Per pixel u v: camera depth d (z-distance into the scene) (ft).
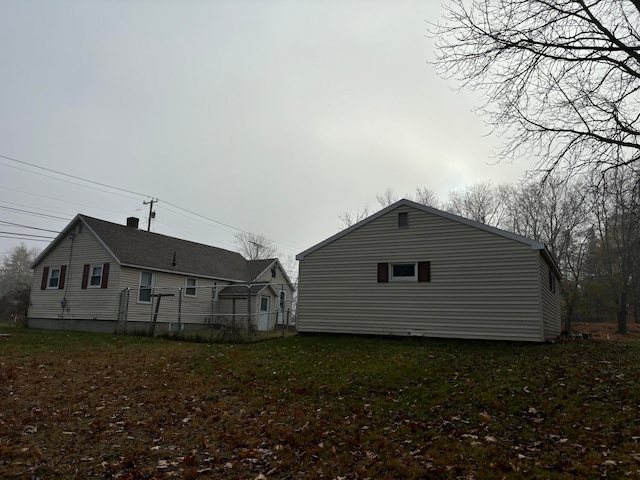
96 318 69.15
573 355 34.78
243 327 55.31
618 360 31.86
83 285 71.82
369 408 23.34
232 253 110.73
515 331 42.50
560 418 20.06
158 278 76.13
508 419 20.58
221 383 29.99
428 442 18.30
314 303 52.42
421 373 29.68
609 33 25.22
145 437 19.90
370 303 49.55
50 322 74.49
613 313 116.06
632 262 97.81
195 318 83.25
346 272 51.39
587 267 111.04
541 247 42.29
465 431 19.40
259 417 22.63
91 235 73.05
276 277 111.75
